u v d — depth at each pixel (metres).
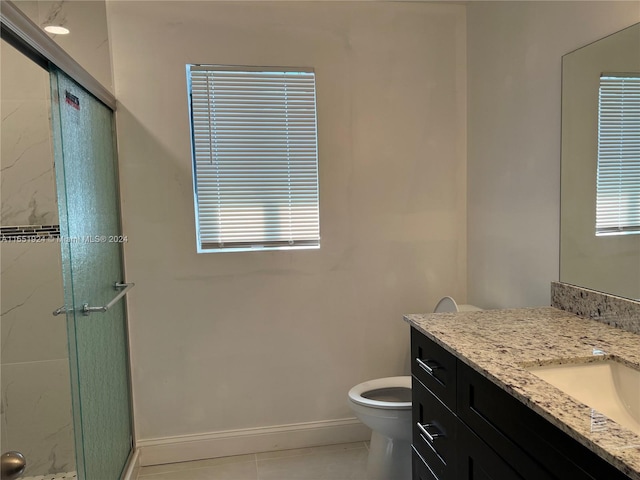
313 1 2.24
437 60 2.37
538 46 1.81
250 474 2.15
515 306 2.03
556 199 1.74
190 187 2.20
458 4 2.37
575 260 1.64
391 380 2.20
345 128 2.31
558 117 1.71
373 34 2.29
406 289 2.43
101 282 1.82
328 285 2.36
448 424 1.37
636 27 1.36
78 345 1.50
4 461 1.00
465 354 1.22
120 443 2.06
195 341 2.26
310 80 2.28
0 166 1.88
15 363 1.96
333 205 2.33
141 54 2.12
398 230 2.40
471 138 2.37
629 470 0.70
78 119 1.62
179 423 2.28
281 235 2.33
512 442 1.04
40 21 1.92
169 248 2.21
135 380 2.23
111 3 2.08
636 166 1.36
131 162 2.14
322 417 2.41
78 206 1.57
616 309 1.45
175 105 2.16
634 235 1.38
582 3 1.58
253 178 2.28
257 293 2.30
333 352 2.39
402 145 2.37
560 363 1.18
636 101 1.36
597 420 0.85
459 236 2.46
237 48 2.20
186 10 2.14
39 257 1.95
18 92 1.88
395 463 1.95
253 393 2.34
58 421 2.02
